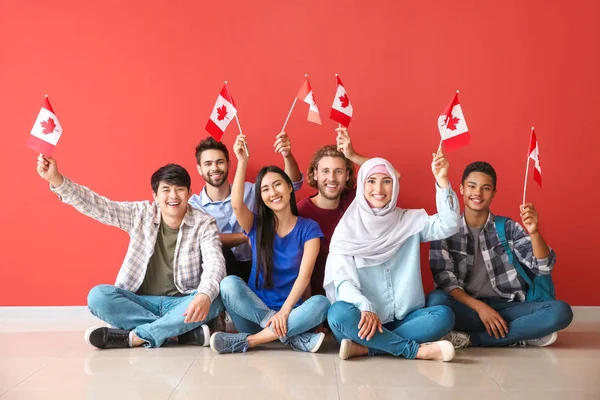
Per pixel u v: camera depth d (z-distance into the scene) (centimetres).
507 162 353
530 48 352
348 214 293
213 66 354
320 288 318
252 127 354
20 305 354
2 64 352
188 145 354
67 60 353
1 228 353
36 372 239
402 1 352
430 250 303
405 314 281
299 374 236
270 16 353
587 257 354
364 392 213
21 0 352
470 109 352
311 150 354
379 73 352
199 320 278
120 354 269
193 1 353
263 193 293
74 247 355
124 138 354
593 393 213
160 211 303
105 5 353
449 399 206
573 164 354
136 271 299
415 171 354
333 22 353
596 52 352
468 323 292
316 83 353
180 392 213
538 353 275
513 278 298
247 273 332
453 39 352
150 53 354
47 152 281
